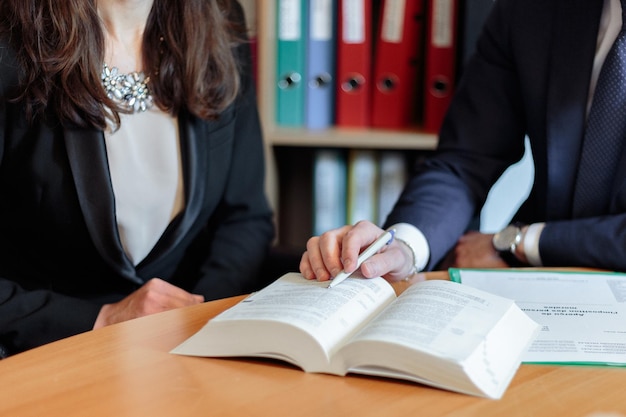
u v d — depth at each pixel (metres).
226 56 1.51
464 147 1.57
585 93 1.39
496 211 2.49
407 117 2.23
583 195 1.39
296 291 0.99
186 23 1.43
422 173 1.55
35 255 1.45
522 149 1.61
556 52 1.42
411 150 2.30
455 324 0.87
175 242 1.49
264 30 2.16
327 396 0.80
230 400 0.79
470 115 1.58
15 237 1.44
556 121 1.41
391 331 0.84
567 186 1.42
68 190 1.37
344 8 2.18
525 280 1.16
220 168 1.56
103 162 1.37
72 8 1.30
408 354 0.81
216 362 0.89
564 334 0.96
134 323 1.02
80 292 1.49
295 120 2.28
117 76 1.41
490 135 1.56
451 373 0.80
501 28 1.54
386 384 0.83
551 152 1.42
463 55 2.08
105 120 1.37
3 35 1.32
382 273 1.08
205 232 1.68
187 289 1.64
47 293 1.35
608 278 1.18
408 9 2.16
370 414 0.76
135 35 1.43
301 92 2.25
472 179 1.54
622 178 1.33
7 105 1.32
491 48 1.57
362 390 0.81
